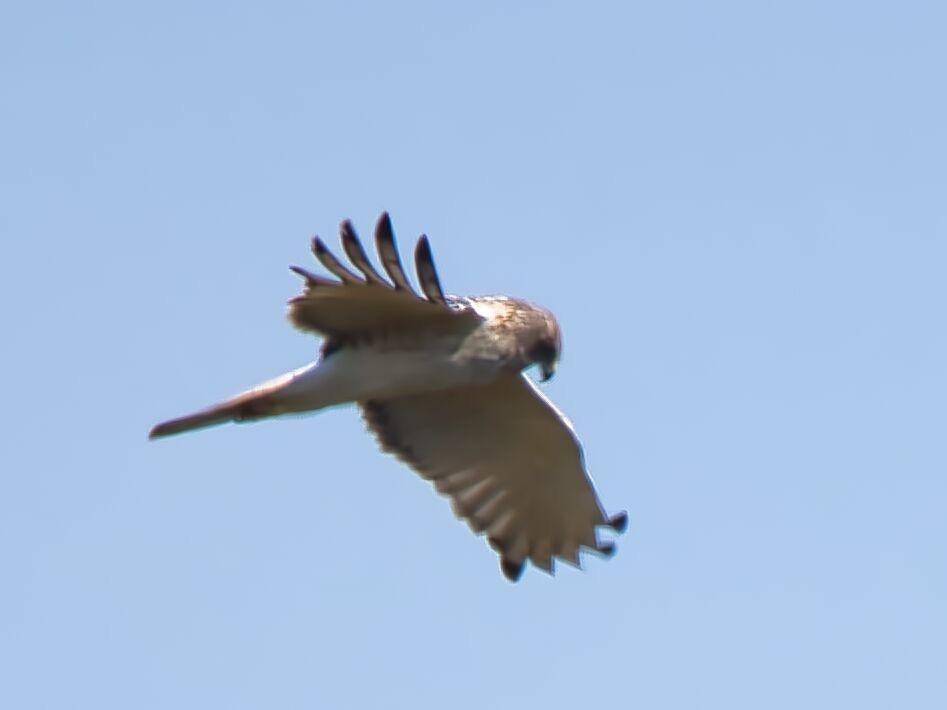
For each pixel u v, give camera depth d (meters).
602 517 17.91
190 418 16.06
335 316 15.88
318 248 14.99
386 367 16.03
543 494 17.95
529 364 16.50
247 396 16.03
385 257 14.88
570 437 17.34
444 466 17.80
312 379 16.02
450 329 16.14
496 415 17.39
